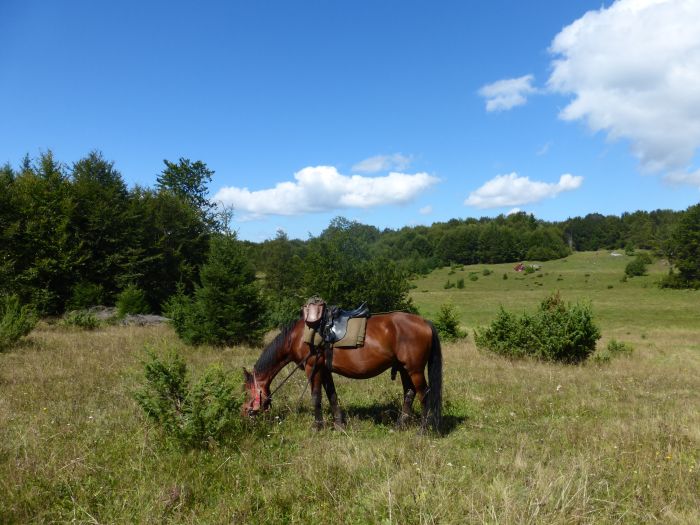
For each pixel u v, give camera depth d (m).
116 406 7.27
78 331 18.39
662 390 10.38
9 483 4.40
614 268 96.69
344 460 5.08
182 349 14.41
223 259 16.27
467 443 6.10
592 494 4.37
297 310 22.73
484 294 69.06
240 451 5.44
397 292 23.45
